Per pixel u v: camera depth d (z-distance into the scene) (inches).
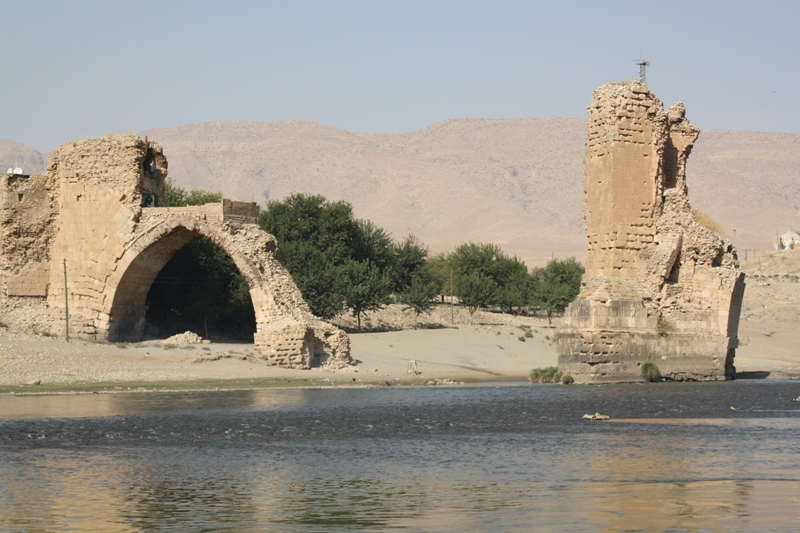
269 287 2805.1
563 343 2442.2
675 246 2412.6
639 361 2391.7
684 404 1888.5
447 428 1537.9
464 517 892.0
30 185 2930.6
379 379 2667.3
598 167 2442.2
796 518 869.8
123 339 2920.8
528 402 1952.5
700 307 2464.3
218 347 2837.1
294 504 963.3
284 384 2423.7
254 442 1382.9
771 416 1688.0
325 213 4163.4
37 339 2738.7
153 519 904.9
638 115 2413.9
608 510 911.7
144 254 2859.3
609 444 1346.0
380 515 909.2
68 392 2183.8
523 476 1099.9
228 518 905.5
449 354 3410.4
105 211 2869.1
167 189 4318.4
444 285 5172.2
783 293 4916.3
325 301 3560.5
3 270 2886.3
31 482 1080.8
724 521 860.0
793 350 3742.6
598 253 2432.3
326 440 1400.1
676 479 1071.0
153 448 1326.3
